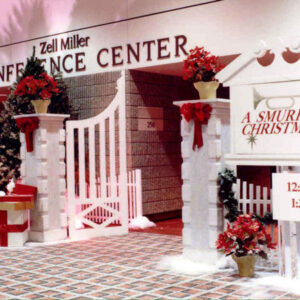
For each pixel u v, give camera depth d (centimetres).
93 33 880
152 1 808
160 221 878
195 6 765
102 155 734
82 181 715
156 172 875
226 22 738
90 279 505
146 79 862
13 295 459
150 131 869
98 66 875
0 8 1005
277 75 483
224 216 544
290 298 439
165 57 796
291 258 488
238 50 729
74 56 905
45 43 943
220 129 546
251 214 514
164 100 892
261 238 506
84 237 709
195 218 558
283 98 481
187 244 565
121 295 455
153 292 462
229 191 537
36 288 479
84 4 888
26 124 678
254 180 1005
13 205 644
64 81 912
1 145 842
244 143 499
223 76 507
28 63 821
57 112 850
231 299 439
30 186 675
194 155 557
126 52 839
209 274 516
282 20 693
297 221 482
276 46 482
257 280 490
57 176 695
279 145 482
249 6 718
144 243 671
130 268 544
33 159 686
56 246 659
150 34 812
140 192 829
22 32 977
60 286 484
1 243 660
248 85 498
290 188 475
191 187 561
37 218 685
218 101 538
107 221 730
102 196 731
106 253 615
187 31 774
